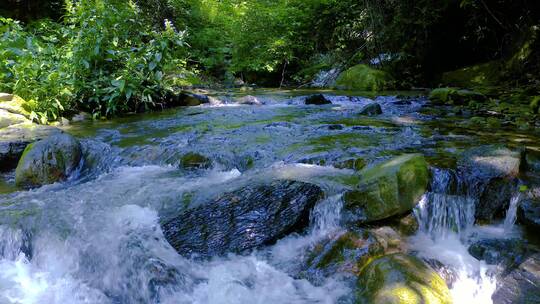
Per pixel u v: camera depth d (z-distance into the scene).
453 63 10.71
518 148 3.69
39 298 2.67
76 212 3.40
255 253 2.95
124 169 4.34
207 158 4.23
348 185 3.23
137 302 2.68
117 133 5.34
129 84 6.64
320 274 2.70
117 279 2.82
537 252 2.79
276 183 3.19
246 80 11.91
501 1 9.07
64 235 3.11
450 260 2.80
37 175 4.12
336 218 3.11
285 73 12.17
